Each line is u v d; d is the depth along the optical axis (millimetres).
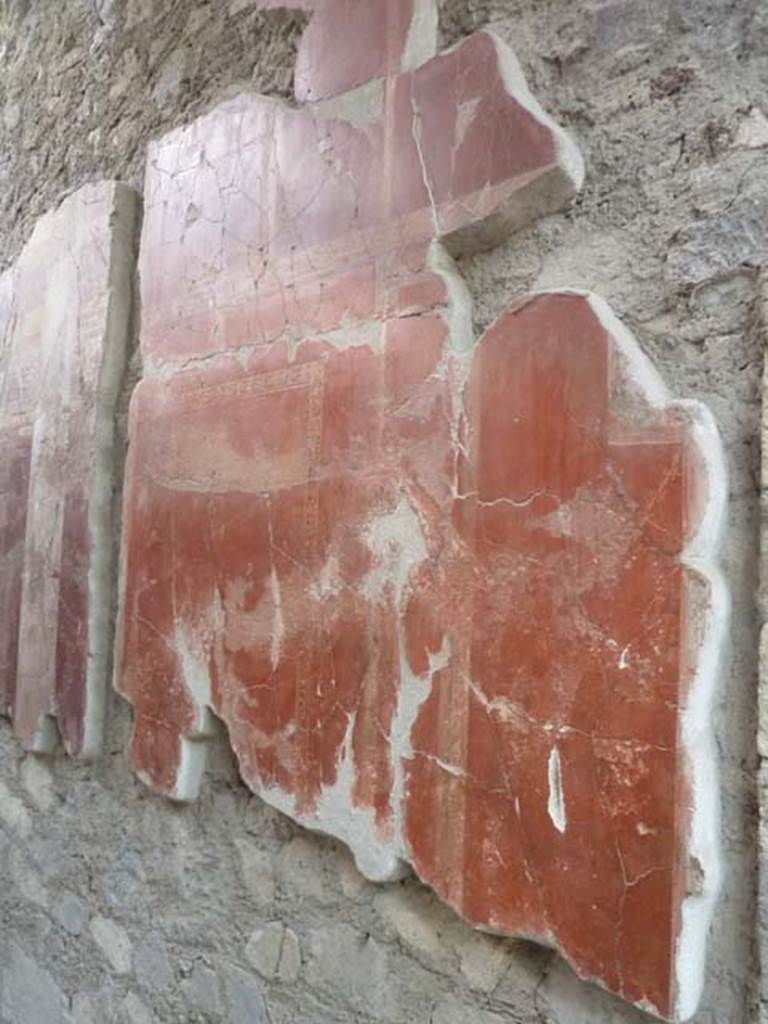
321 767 1448
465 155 1323
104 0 2312
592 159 1234
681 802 1030
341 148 1521
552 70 1291
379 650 1376
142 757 1814
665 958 1030
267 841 1623
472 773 1236
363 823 1373
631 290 1179
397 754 1336
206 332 1770
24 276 2430
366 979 1423
